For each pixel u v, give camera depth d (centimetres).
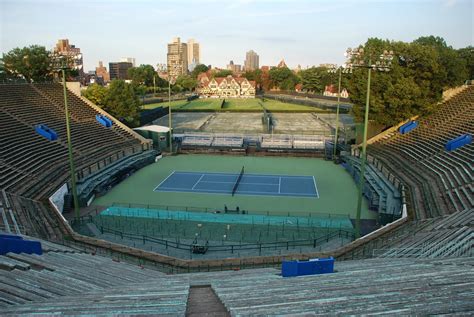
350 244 2631
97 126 5650
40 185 3497
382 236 2745
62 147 4541
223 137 6469
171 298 1234
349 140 6059
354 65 2870
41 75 6944
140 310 1082
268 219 3228
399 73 5188
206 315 1090
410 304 988
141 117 7675
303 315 955
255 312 1034
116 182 4331
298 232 2950
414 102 5109
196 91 18888
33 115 4916
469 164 3503
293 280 1493
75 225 3069
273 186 4300
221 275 1814
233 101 14662
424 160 4178
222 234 2916
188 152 6075
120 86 6675
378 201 3553
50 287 1427
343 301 1088
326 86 16938
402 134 5319
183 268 2372
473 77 7569
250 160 5625
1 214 2644
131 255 2528
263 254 2575
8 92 5162
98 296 1305
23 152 3959
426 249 2106
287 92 17838
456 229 2316
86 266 1906
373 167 4600
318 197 3909
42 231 2659
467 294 1065
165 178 4622
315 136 6606
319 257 2495
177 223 3134
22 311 1118
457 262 1652
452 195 3112
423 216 2945
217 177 4675
